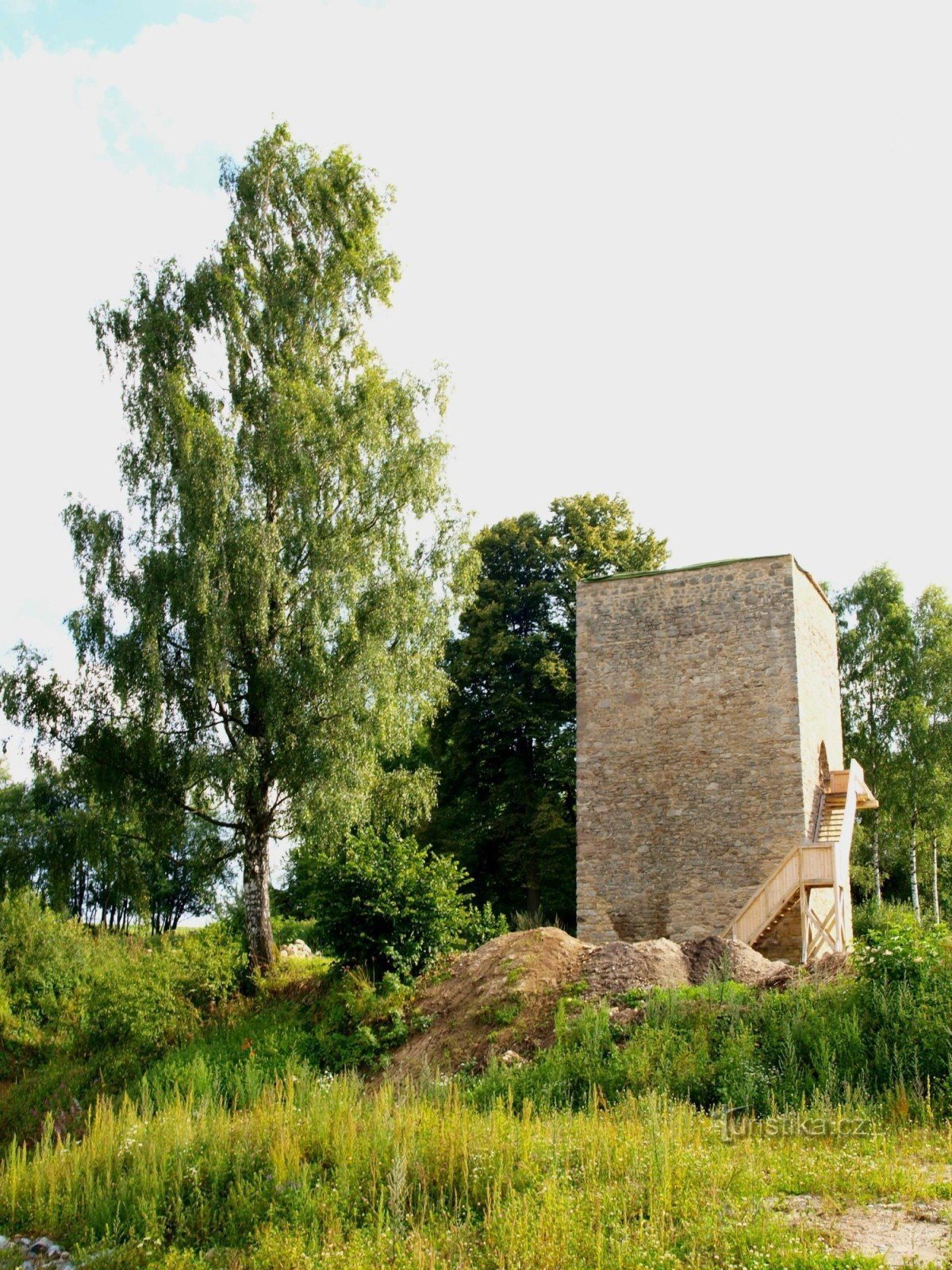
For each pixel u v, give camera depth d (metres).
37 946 27.67
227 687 19.58
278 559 20.50
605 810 24.25
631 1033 13.44
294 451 20.83
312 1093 12.37
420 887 18.89
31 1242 9.91
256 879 21.05
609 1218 7.95
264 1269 8.14
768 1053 12.16
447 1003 16.55
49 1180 11.02
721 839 23.06
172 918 44.28
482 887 33.34
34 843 20.22
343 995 17.69
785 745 22.97
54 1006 24.91
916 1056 11.30
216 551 20.05
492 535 35.41
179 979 19.39
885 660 36.19
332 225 23.25
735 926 20.84
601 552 34.69
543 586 33.69
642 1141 9.36
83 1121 15.88
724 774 23.38
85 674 20.48
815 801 23.86
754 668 23.67
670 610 24.83
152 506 21.16
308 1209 9.10
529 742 33.59
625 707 24.67
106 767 20.05
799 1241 7.12
